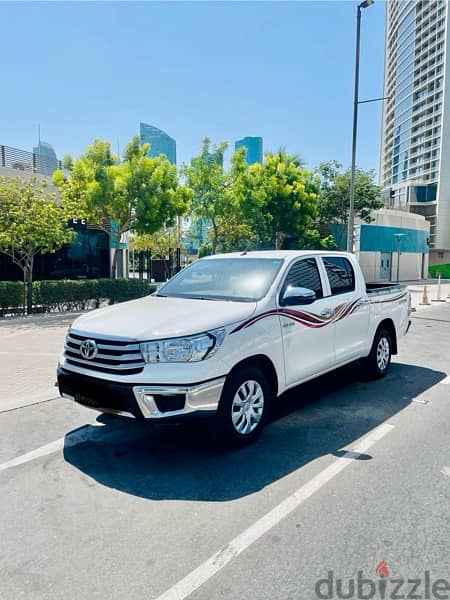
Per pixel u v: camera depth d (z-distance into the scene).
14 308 12.79
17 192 12.67
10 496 3.47
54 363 7.56
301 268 5.28
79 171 16.28
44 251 13.37
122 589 2.48
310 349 5.05
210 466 3.92
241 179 19.23
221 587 2.49
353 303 5.85
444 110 85.81
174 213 17.22
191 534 2.96
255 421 4.39
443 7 88.50
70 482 3.68
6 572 2.62
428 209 86.19
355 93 16.41
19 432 4.74
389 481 3.64
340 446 4.33
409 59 99.19
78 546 2.86
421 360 8.16
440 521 3.09
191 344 3.78
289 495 3.43
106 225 19.78
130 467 3.93
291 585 2.50
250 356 4.21
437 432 4.68
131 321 4.11
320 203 28.30
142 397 3.69
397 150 105.75
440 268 53.28
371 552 2.77
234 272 5.25
